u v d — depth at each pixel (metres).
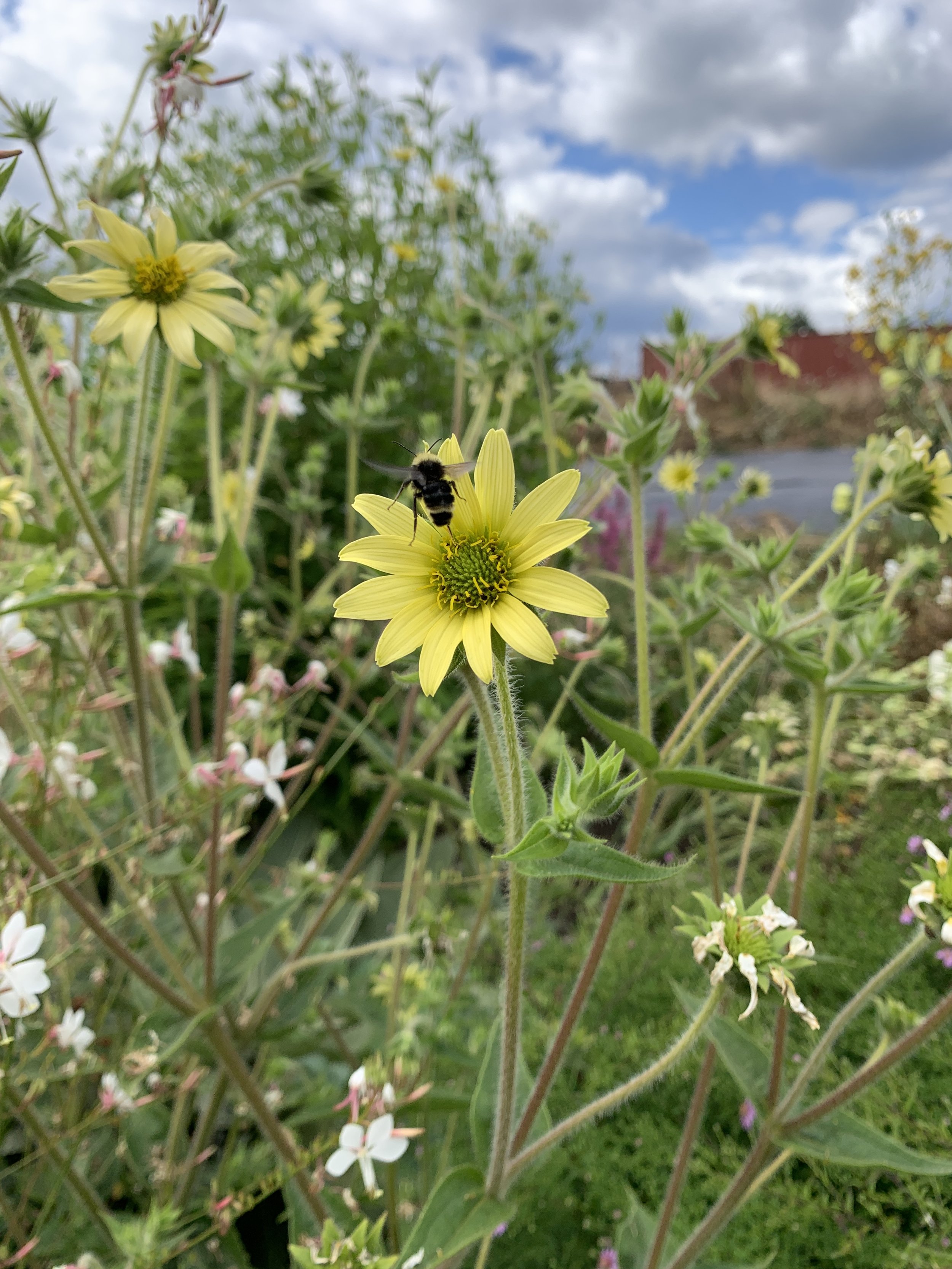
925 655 0.89
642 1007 0.50
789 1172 0.37
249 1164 0.42
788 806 0.67
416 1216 0.38
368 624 0.68
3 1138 0.31
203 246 0.34
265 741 0.40
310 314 0.48
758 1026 0.45
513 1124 0.30
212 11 0.36
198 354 0.38
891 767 0.68
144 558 0.38
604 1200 0.40
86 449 0.46
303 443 0.90
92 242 0.32
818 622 0.36
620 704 0.82
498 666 0.22
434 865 0.71
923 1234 0.36
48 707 0.40
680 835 0.67
